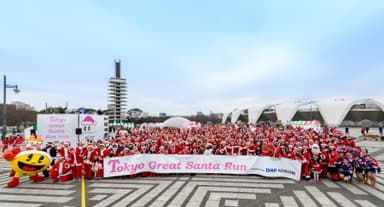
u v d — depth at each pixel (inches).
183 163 509.0
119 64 3029.0
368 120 3065.9
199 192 391.9
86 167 484.7
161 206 330.6
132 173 492.7
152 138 848.3
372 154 842.2
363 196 370.3
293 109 3339.1
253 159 497.7
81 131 898.7
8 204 346.3
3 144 978.1
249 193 385.4
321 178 483.8
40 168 454.9
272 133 1074.1
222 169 501.7
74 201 355.3
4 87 1101.1
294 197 365.4
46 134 868.0
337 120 2847.0
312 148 506.3
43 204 344.5
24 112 2679.6
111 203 344.5
